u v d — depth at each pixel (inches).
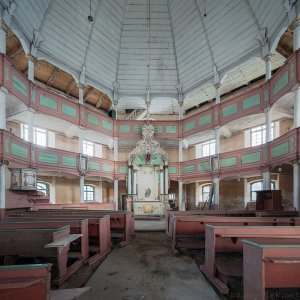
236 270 199.3
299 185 422.6
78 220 270.7
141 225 586.2
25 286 120.0
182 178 797.9
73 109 685.3
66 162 653.9
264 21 545.6
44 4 542.0
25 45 534.6
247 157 602.9
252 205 690.8
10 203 461.7
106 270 248.7
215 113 703.1
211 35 666.2
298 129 420.8
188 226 317.7
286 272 142.7
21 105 540.4
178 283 213.8
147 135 800.3
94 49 698.2
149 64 776.3
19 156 493.4
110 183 959.0
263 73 721.6
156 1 665.6
